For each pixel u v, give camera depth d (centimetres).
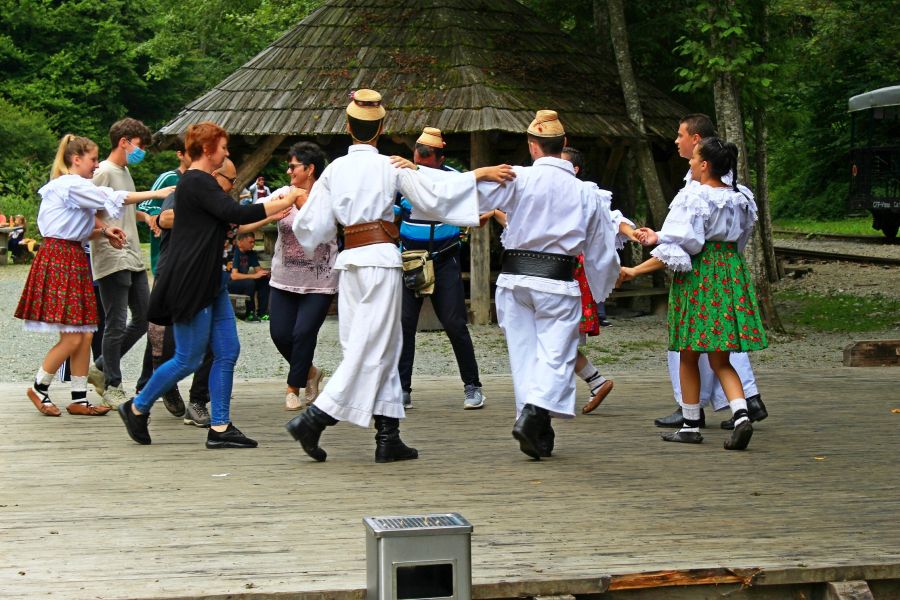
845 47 2788
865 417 719
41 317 685
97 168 710
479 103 1299
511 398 793
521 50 1427
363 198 561
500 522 469
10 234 2344
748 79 1238
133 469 563
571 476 554
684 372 636
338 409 570
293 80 1392
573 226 565
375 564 358
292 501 501
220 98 1391
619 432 670
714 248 605
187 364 600
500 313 591
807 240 3014
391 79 1360
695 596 405
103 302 716
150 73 3475
